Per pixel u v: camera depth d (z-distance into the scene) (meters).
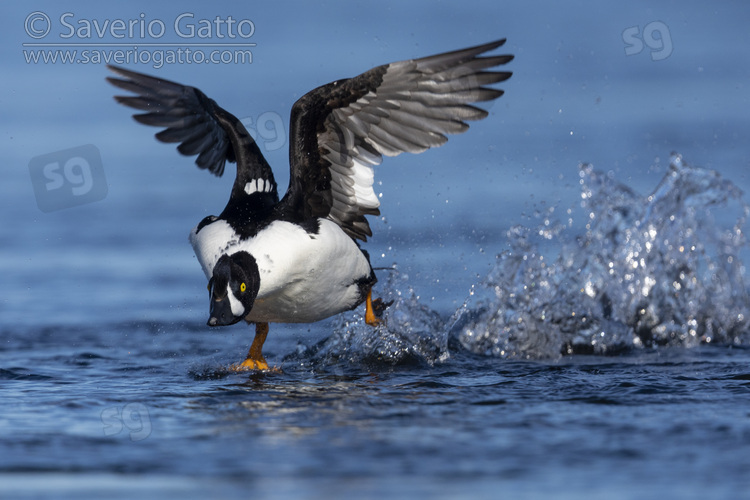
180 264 18.12
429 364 11.52
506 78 10.70
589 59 40.00
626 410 8.55
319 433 7.84
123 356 12.02
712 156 24.52
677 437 7.59
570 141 26.84
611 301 13.45
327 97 10.84
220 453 7.27
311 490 6.43
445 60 10.62
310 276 10.57
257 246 10.18
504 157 25.05
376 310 12.28
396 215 20.20
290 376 10.77
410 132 11.17
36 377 10.59
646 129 28.23
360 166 11.40
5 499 6.33
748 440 7.50
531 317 12.54
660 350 12.56
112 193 23.69
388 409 8.73
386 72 10.67
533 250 13.52
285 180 22.53
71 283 16.72
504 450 7.28
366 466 6.92
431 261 17.02
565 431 7.82
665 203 14.35
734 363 11.27
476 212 20.25
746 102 32.22
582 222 19.31
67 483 6.62
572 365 11.27
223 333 13.62
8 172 26.08
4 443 7.57
